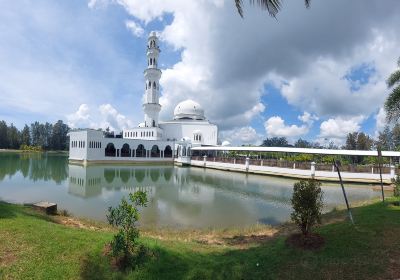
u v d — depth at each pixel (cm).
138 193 856
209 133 8675
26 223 1023
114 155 6862
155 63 8075
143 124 8938
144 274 750
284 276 783
